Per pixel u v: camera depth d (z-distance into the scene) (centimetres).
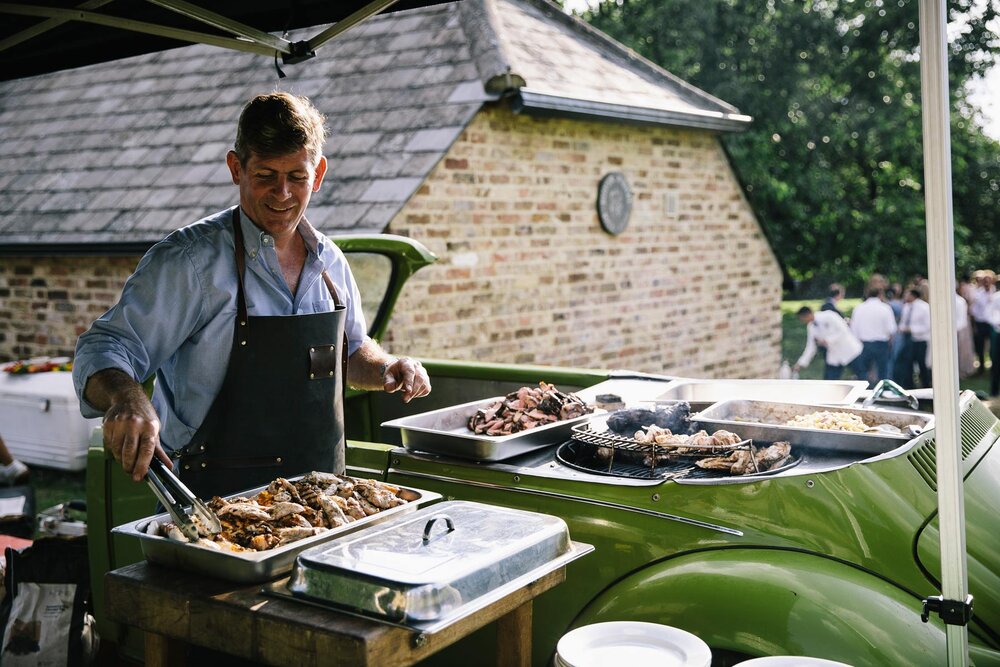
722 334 1052
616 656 189
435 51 786
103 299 833
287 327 258
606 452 275
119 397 216
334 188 700
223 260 253
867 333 1002
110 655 337
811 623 219
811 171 2247
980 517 273
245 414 258
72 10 293
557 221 827
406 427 291
